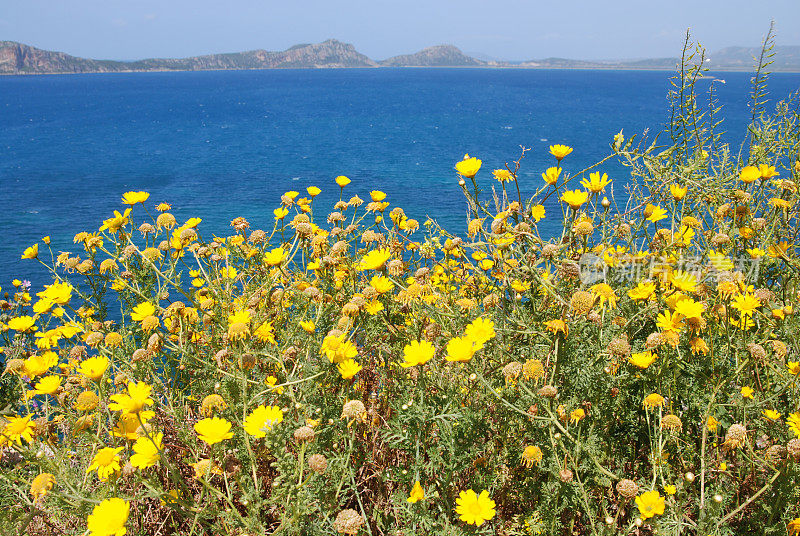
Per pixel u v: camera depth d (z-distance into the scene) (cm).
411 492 213
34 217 3809
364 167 5794
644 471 242
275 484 198
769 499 218
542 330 256
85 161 6481
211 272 375
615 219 348
